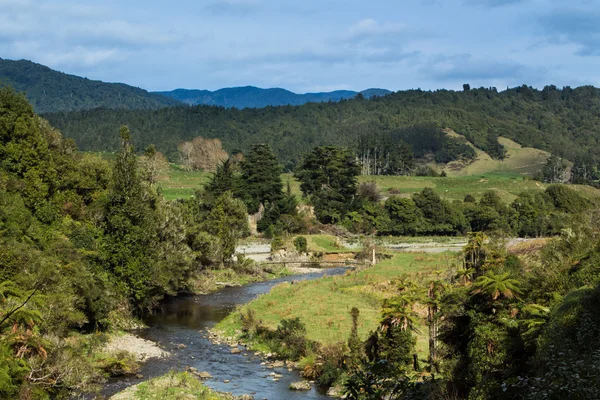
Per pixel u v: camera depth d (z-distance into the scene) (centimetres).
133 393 3734
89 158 6919
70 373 3678
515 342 2786
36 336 3578
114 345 4875
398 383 1889
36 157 5994
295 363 4625
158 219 6956
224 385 4097
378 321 3931
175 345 5169
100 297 5141
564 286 3353
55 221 5722
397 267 8544
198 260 8744
